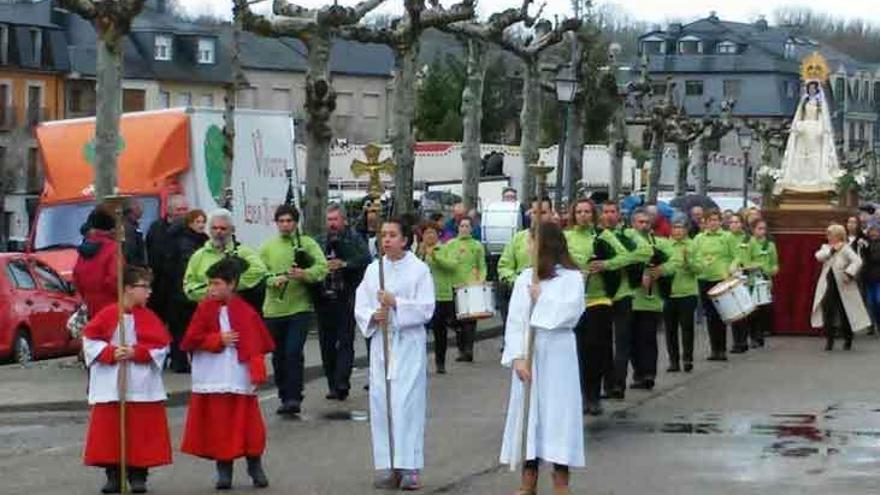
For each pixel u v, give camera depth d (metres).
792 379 25.81
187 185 32.34
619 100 50.25
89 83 90.88
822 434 18.98
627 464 16.70
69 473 16.23
